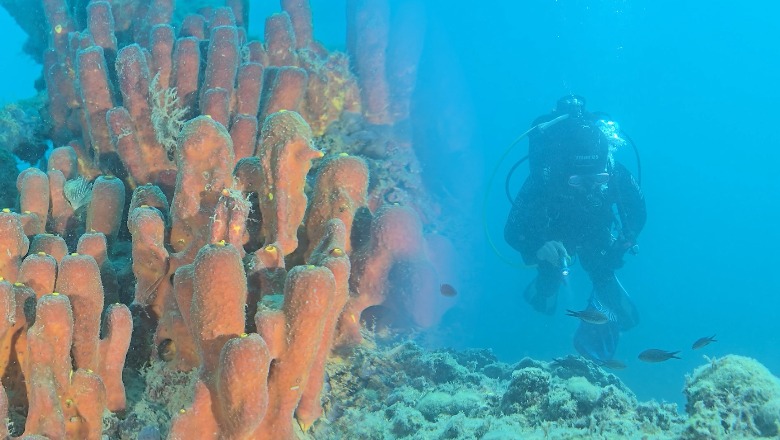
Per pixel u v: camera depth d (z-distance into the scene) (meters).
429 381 3.84
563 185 6.83
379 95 7.98
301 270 2.12
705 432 2.59
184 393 2.54
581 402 3.19
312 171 5.39
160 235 2.68
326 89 5.98
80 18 6.43
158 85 4.29
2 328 2.07
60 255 2.75
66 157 3.88
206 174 2.77
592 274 7.46
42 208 3.16
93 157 4.46
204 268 2.06
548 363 5.05
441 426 3.01
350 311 3.47
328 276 2.12
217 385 2.03
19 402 2.33
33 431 2.01
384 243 3.60
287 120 2.69
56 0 5.36
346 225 3.12
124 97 3.86
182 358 2.61
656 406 3.14
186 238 2.82
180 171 2.76
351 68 7.93
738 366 2.82
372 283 3.67
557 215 7.07
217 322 2.08
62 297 2.07
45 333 2.04
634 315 7.64
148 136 3.82
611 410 3.11
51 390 2.03
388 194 7.21
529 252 7.47
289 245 2.79
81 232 3.58
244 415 1.99
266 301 2.30
